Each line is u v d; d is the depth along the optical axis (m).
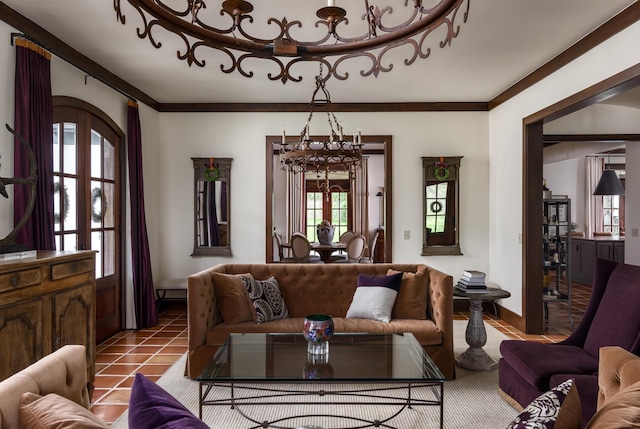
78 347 1.54
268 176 5.84
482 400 3.11
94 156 4.42
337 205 10.23
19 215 3.11
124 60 4.19
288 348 2.89
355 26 3.37
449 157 5.77
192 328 3.48
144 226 5.09
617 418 1.09
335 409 2.98
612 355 1.62
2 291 2.23
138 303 4.98
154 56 4.08
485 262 5.86
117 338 4.66
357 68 4.42
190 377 3.48
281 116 5.84
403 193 5.87
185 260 5.89
